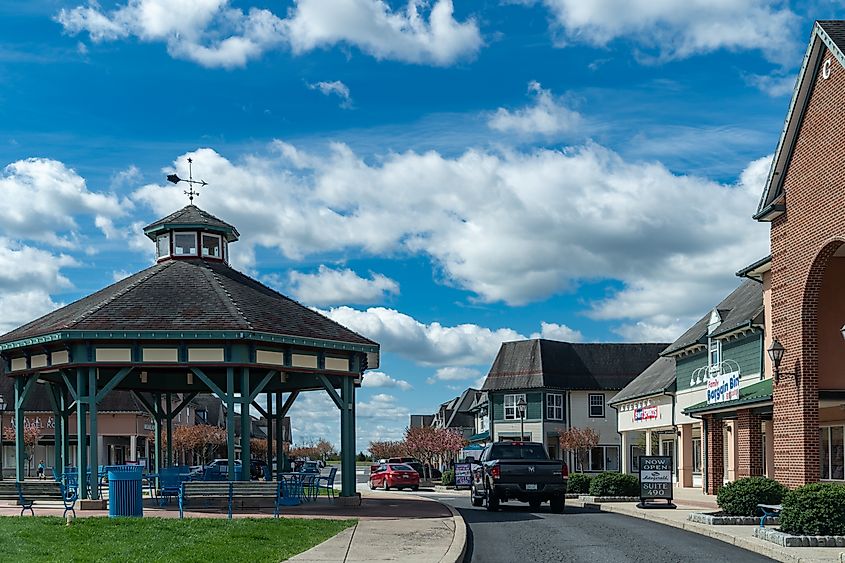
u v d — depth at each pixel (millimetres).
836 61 21938
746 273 29906
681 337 44594
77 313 24703
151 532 16906
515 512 26547
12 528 17125
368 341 26438
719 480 33906
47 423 59625
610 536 19000
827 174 22500
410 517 21766
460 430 89188
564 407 69750
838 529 16609
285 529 17984
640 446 67812
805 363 23938
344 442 25844
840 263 25484
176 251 27750
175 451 73250
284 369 24266
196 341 23438
